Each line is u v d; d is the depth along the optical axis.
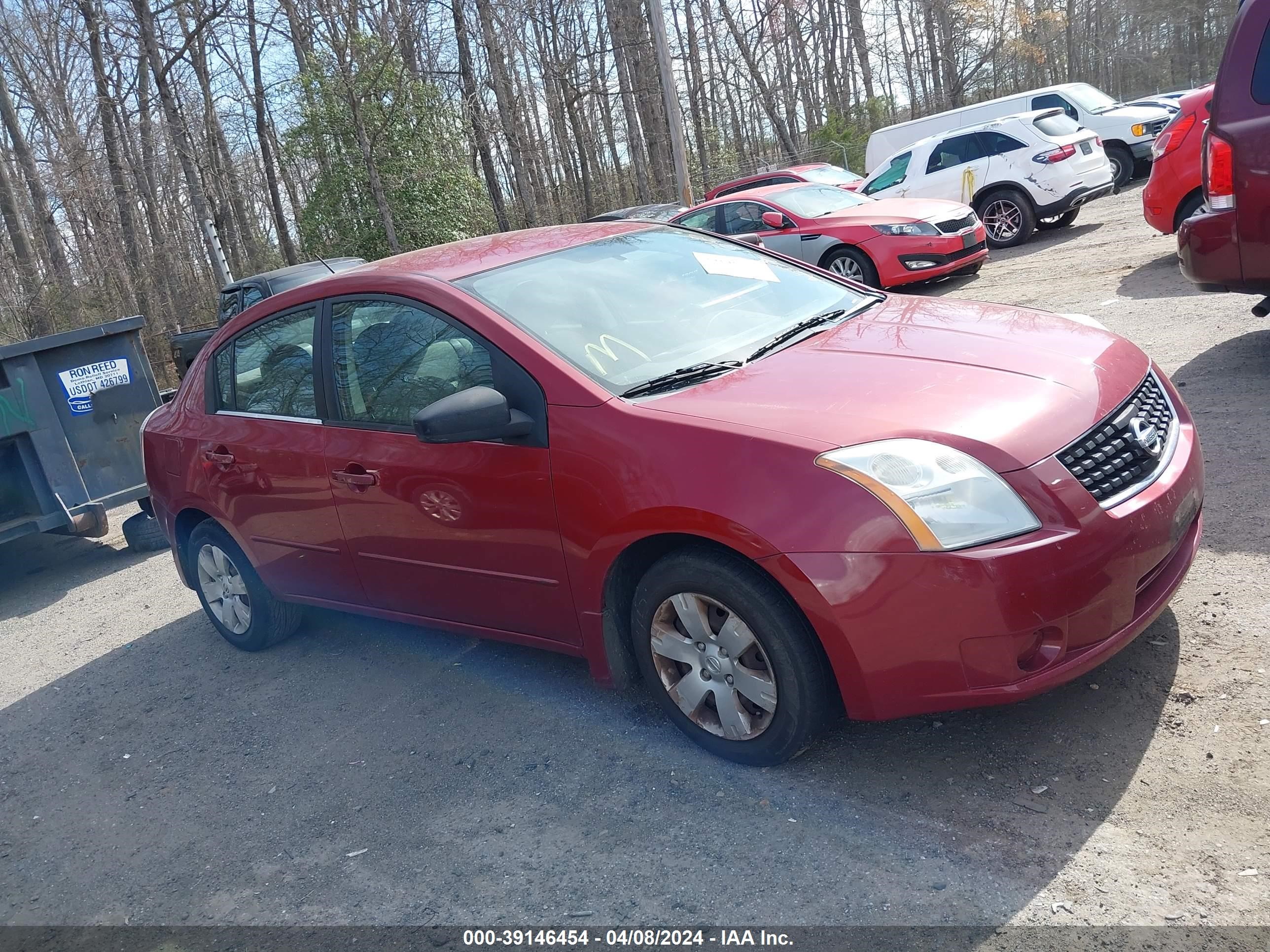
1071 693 3.20
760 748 3.10
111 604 6.63
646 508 3.03
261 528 4.55
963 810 2.79
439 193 23.42
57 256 21.56
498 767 3.54
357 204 23.08
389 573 4.04
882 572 2.67
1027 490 2.68
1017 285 10.47
